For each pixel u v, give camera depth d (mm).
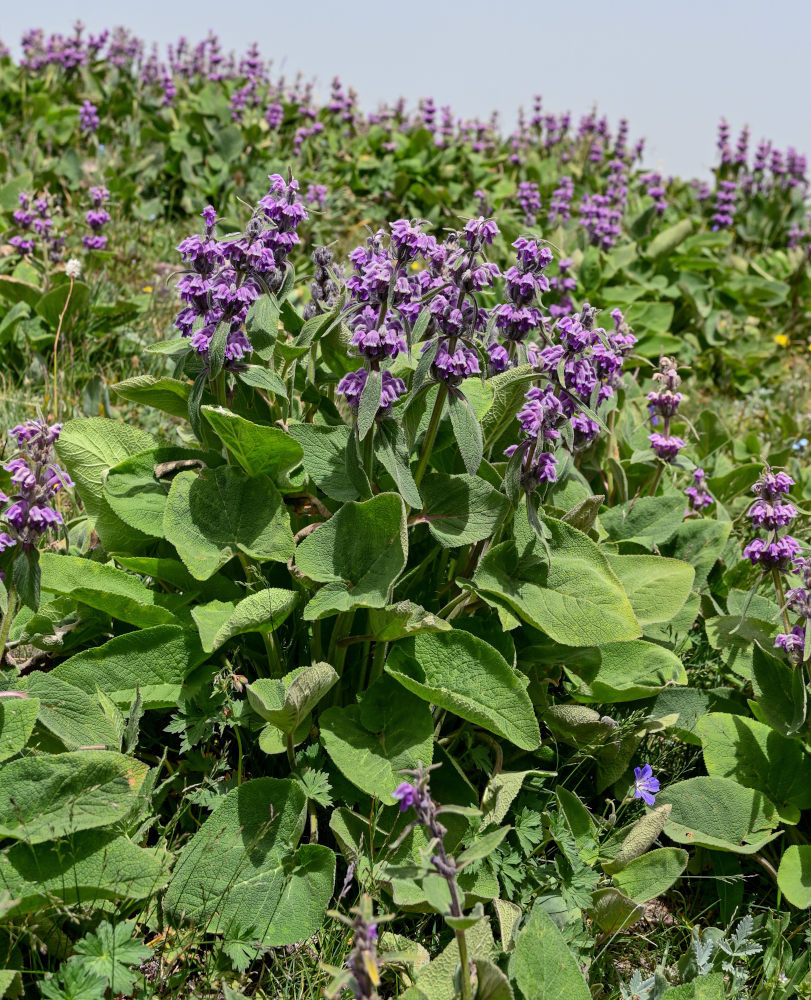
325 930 1350
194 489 1462
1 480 1648
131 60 4969
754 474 2080
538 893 1408
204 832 1344
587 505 1566
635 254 3375
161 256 3109
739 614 1700
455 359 1385
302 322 1667
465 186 4293
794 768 1534
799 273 3752
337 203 3824
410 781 1365
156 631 1439
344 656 1465
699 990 1286
